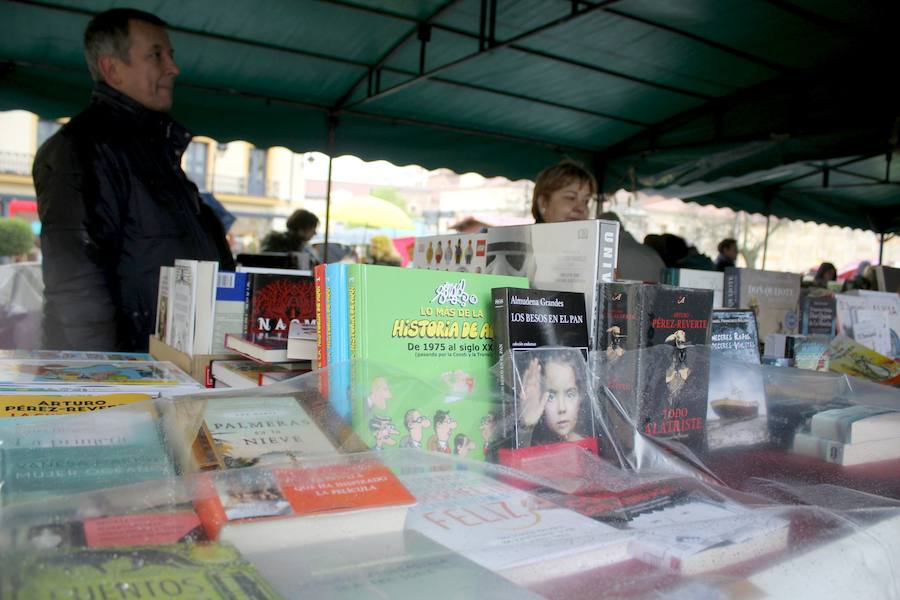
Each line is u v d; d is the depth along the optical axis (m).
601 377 0.77
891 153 4.85
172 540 0.41
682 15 4.03
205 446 0.57
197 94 4.85
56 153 1.56
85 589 0.34
